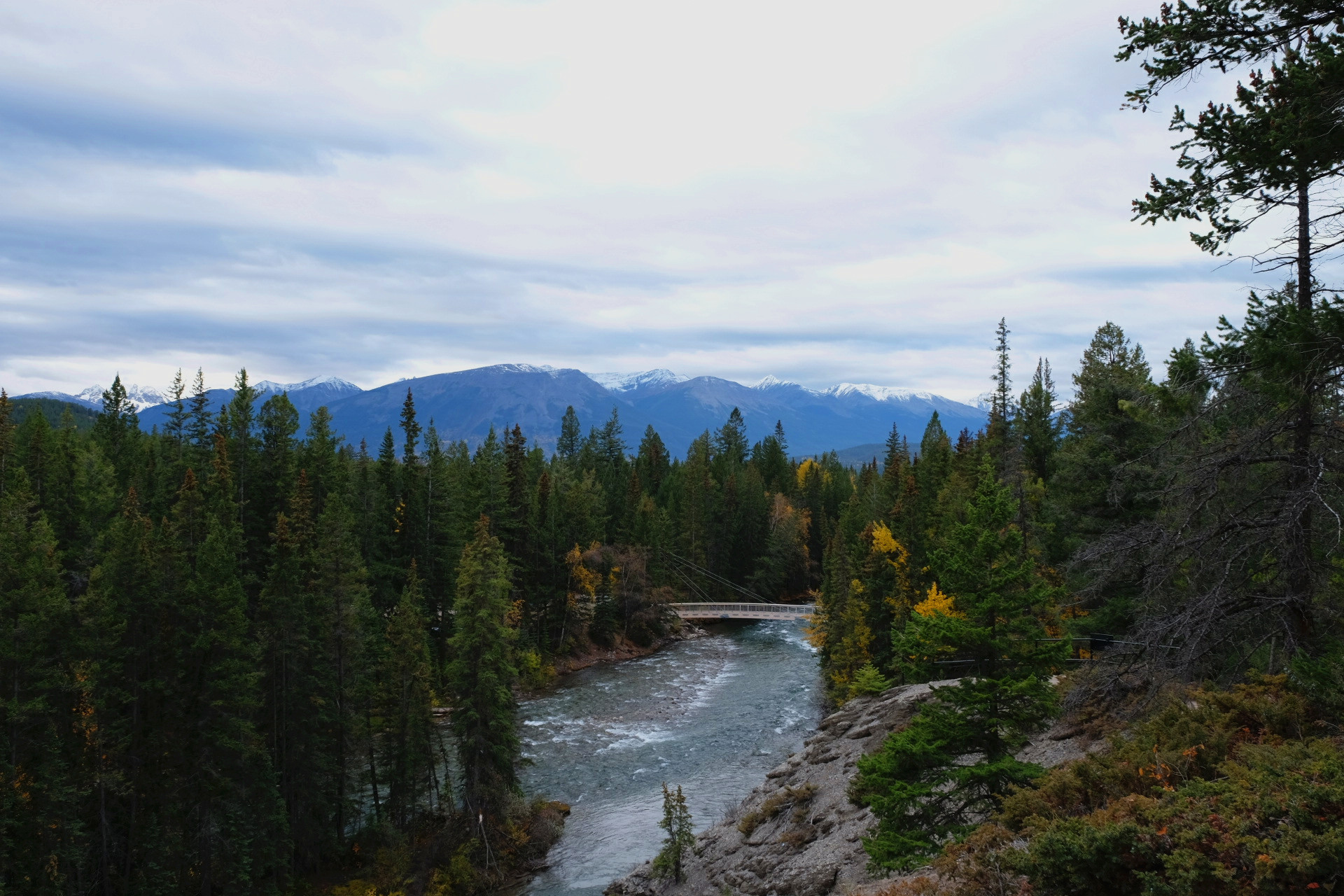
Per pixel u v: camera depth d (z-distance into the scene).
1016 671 18.14
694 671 72.25
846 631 56.25
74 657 30.62
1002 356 53.19
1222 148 11.15
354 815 39.69
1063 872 10.59
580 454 135.38
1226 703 14.25
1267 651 16.22
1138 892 10.09
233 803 31.84
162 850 31.09
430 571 65.88
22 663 28.28
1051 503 33.16
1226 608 14.19
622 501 99.81
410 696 38.94
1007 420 52.91
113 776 30.44
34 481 52.59
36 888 27.47
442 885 32.84
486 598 37.00
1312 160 10.49
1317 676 12.96
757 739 50.66
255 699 33.31
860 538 61.56
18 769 27.56
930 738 18.58
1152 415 16.69
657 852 34.69
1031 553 34.56
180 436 76.75
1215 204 11.71
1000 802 17.39
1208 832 9.64
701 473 114.12
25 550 30.00
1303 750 11.30
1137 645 15.90
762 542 113.25
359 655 41.22
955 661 19.70
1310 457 12.91
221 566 34.03
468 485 78.00
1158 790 12.70
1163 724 15.14
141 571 33.47
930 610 33.47
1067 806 13.97
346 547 40.28
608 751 49.66
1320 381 11.34
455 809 38.69
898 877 20.36
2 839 26.14
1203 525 15.07
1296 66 10.30
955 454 73.88
